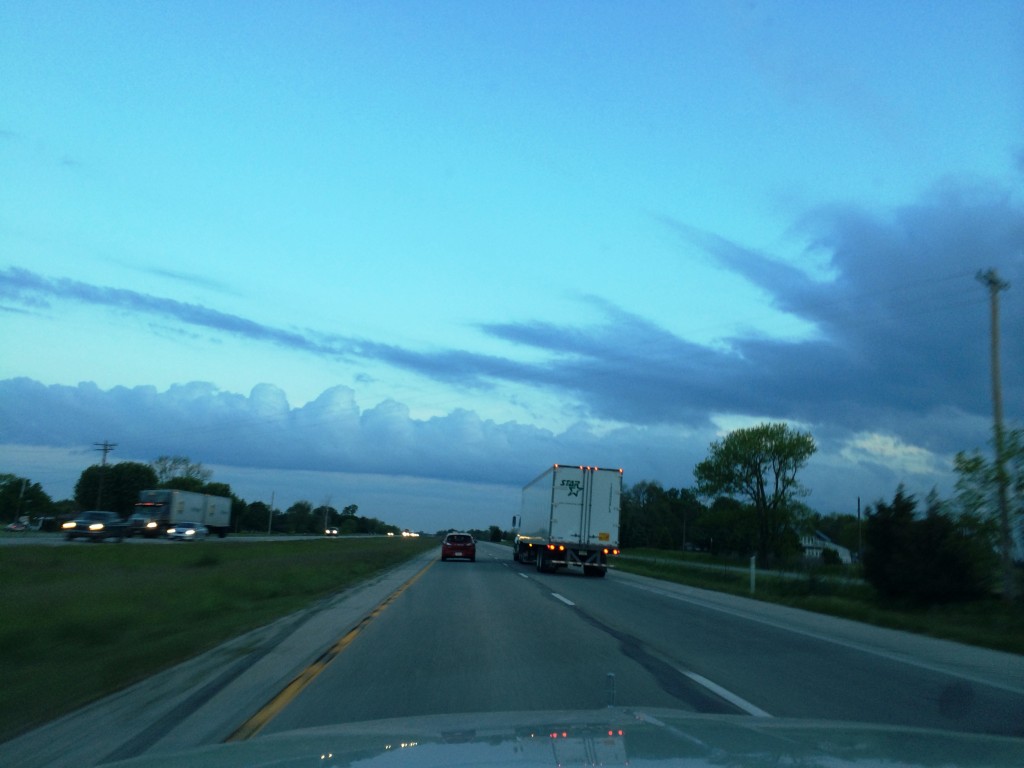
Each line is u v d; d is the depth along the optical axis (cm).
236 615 1681
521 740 384
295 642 1306
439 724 455
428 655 1191
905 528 2491
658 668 1127
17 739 694
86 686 918
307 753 369
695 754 349
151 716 782
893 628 1877
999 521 2327
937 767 345
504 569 3822
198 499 7781
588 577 3497
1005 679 1159
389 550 6009
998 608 2231
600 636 1458
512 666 1105
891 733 436
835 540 11156
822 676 1114
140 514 7006
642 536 11556
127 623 1404
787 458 6391
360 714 802
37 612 1514
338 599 2097
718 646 1388
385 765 332
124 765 362
